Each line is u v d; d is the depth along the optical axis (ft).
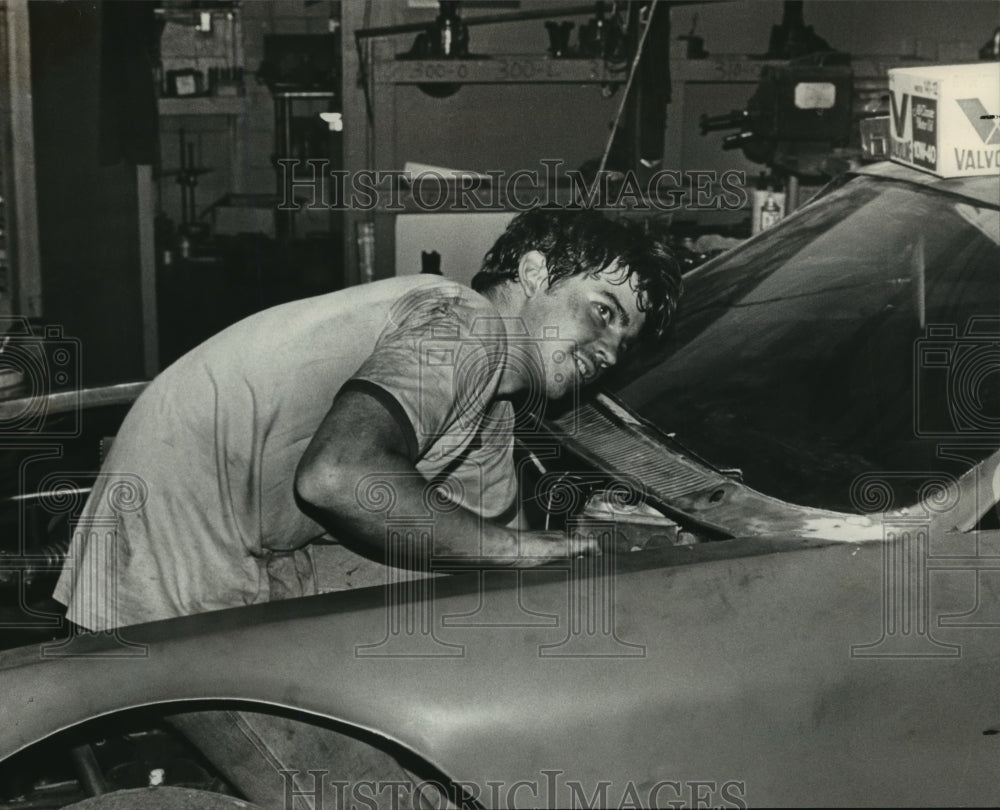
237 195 7.98
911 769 6.10
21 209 8.28
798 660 5.99
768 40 7.71
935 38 7.81
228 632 6.11
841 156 7.68
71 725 5.97
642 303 7.36
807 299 7.29
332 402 6.98
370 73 7.71
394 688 5.95
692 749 5.93
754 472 6.94
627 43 7.66
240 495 7.01
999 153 7.32
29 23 8.30
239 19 7.91
